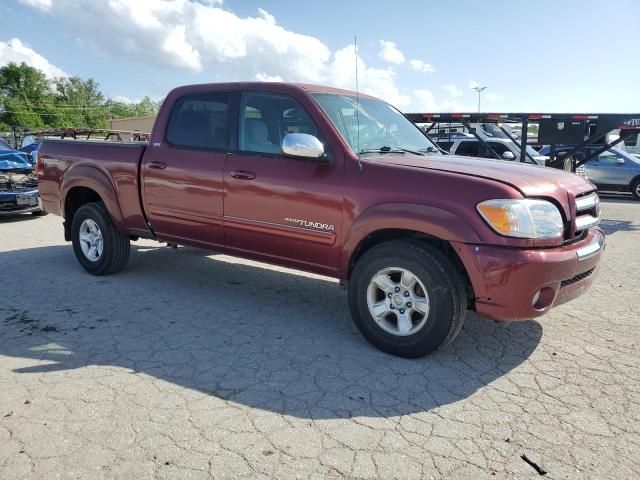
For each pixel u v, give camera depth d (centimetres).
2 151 1063
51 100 10894
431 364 377
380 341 391
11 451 271
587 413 313
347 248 397
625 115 1046
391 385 346
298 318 472
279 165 430
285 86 441
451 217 350
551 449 278
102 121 11712
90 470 257
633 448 279
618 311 491
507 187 346
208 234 488
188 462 264
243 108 462
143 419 302
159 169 508
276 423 300
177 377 354
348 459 268
